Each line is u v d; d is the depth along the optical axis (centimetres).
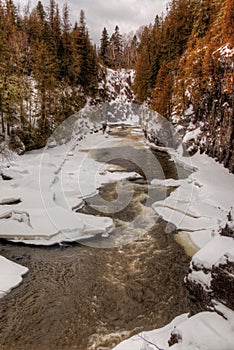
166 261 1061
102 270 1007
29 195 1512
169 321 781
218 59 2280
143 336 688
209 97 2459
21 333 739
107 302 854
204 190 1672
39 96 2839
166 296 880
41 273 985
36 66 2798
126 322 780
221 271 646
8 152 2278
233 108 2011
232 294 608
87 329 754
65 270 1004
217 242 839
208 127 2456
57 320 782
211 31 2697
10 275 951
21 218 1285
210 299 702
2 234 1170
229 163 2047
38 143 2670
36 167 2002
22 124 2641
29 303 843
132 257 1085
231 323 569
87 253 1106
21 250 1116
